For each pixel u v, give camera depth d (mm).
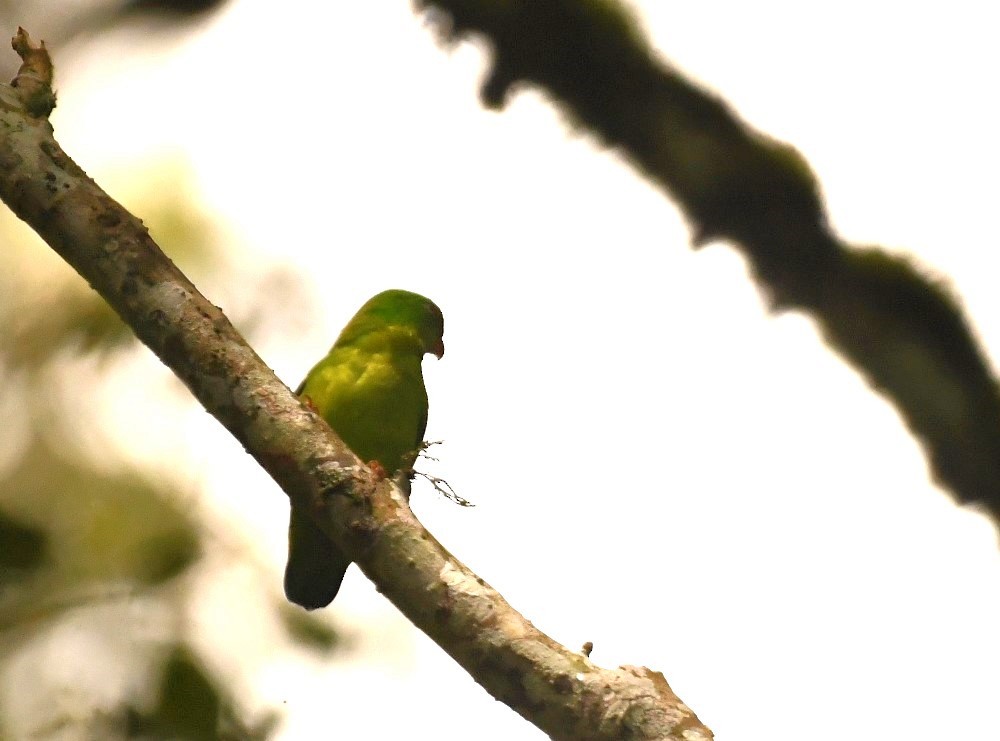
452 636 5492
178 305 5891
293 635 9133
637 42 11602
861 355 11648
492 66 11961
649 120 11758
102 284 5938
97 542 8859
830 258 11586
